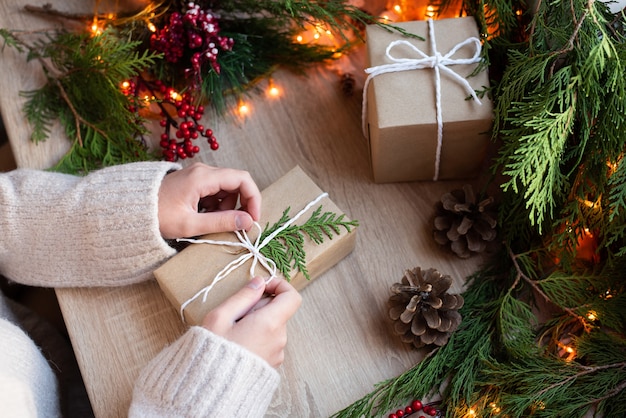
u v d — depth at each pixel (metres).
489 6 0.77
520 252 0.78
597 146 0.70
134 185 0.74
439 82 0.75
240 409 0.67
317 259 0.75
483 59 0.76
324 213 0.76
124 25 0.86
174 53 0.82
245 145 0.86
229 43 0.81
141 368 0.75
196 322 0.72
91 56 0.79
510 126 0.77
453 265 0.79
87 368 0.75
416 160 0.80
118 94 0.79
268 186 0.82
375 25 0.79
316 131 0.86
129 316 0.77
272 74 0.89
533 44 0.75
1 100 0.84
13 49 0.86
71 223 0.75
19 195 0.76
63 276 0.77
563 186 0.75
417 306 0.73
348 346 0.76
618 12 0.70
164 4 0.84
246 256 0.74
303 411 0.74
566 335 0.76
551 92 0.72
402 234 0.81
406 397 0.73
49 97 0.84
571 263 0.76
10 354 0.73
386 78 0.76
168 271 0.74
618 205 0.70
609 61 0.68
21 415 0.70
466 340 0.75
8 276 0.81
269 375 0.68
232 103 0.88
